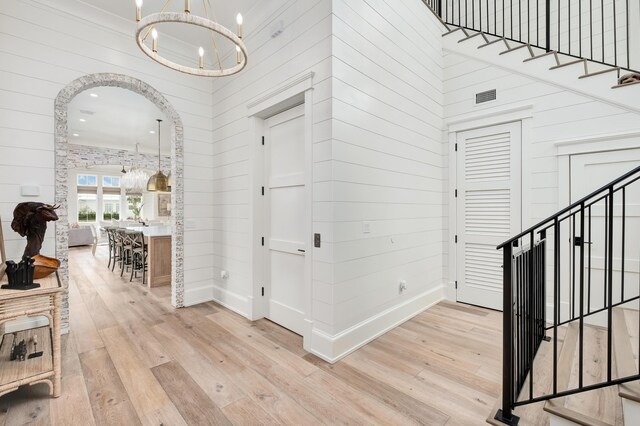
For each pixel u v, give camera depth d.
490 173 3.63
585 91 2.98
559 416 1.53
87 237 10.51
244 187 3.46
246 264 3.42
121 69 3.37
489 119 3.61
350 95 2.58
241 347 2.67
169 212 13.23
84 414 1.79
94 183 11.70
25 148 2.77
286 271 3.13
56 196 2.91
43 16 2.88
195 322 3.26
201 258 3.99
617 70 2.82
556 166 3.16
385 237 3.00
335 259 2.44
